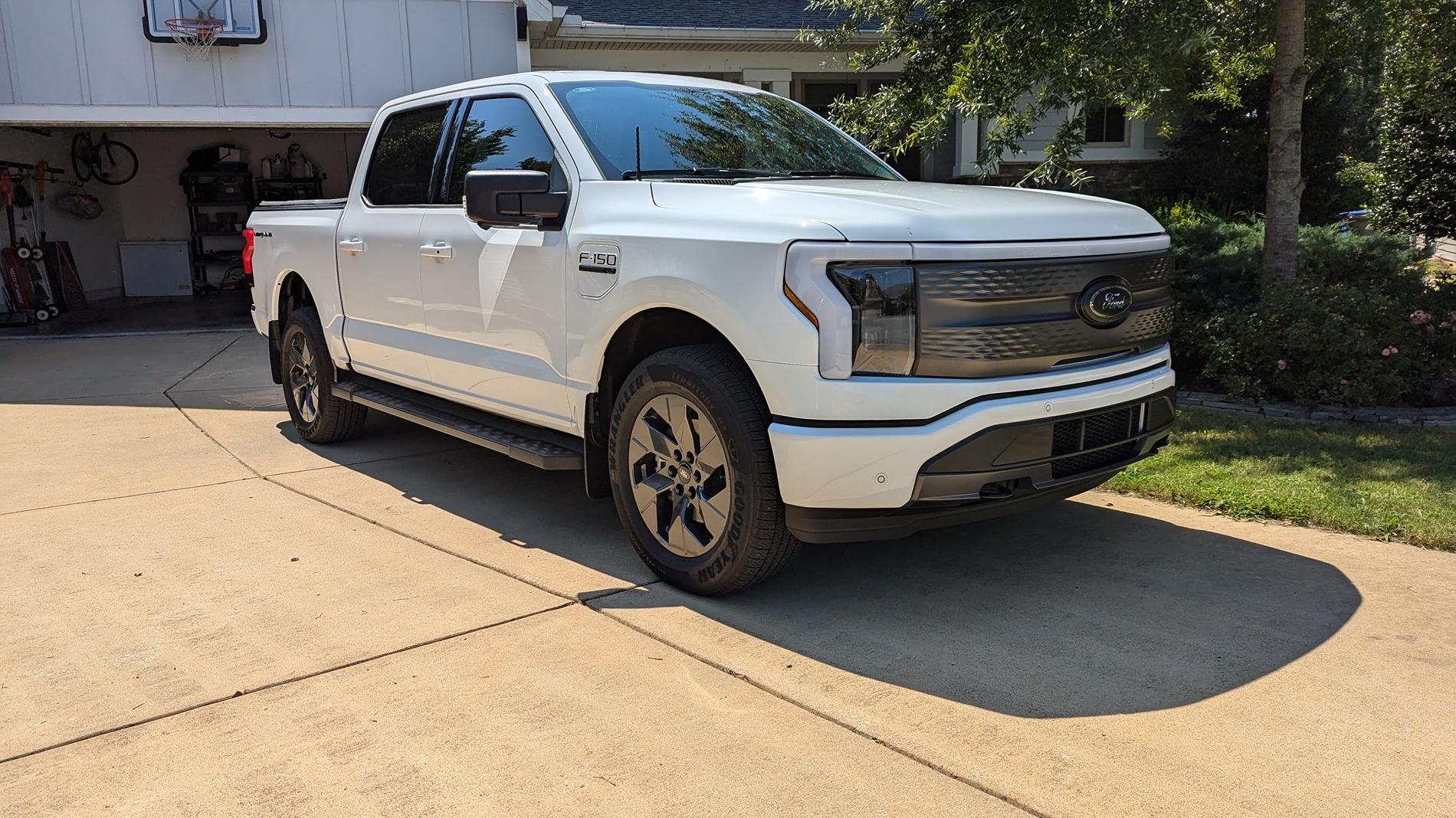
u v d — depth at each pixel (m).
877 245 3.05
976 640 3.27
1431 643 3.17
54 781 2.51
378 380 5.51
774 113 4.78
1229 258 7.61
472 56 11.35
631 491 3.79
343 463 5.71
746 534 3.37
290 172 16.66
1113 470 3.55
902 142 7.10
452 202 4.65
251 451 6.02
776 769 2.53
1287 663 3.06
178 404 7.56
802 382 3.11
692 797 2.42
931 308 3.10
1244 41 7.43
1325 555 3.96
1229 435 5.46
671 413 3.58
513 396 4.31
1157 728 2.70
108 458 5.86
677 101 4.46
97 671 3.12
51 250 14.05
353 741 2.68
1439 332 6.27
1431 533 4.02
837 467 3.11
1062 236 3.35
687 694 2.93
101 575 3.94
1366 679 2.95
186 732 2.74
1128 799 2.38
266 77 10.91
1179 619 3.40
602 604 3.61
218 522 4.61
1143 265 3.62
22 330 11.97
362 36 11.05
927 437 3.07
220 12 10.55
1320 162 13.38
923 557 4.05
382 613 3.54
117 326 12.34
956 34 6.79
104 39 10.48
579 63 13.35
